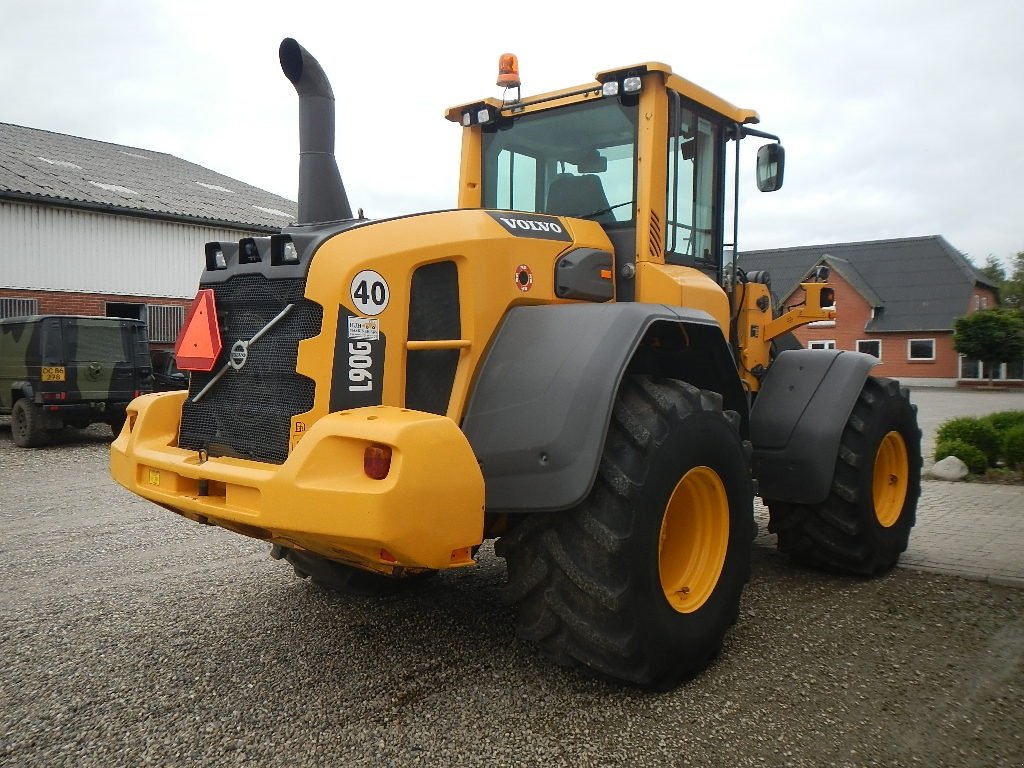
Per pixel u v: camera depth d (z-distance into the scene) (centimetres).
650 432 304
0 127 2200
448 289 317
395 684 320
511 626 385
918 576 479
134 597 436
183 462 324
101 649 360
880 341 3678
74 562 512
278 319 312
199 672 333
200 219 1966
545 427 294
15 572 489
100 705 304
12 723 290
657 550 304
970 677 329
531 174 429
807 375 464
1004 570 488
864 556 463
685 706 301
